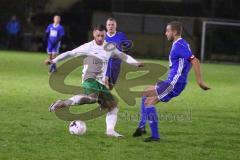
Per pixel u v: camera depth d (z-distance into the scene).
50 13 76.88
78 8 76.56
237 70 58.62
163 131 21.27
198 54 71.44
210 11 74.75
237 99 32.62
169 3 75.00
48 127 20.98
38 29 76.75
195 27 72.06
